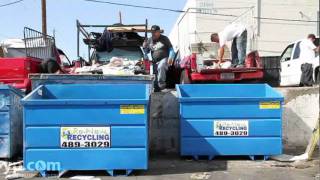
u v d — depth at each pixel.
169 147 7.89
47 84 7.37
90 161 6.14
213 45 12.46
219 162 6.86
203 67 10.86
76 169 6.15
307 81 11.29
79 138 6.14
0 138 6.78
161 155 7.59
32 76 7.60
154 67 10.20
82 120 6.14
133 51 11.98
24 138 6.13
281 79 13.34
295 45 12.61
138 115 6.17
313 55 11.84
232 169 6.44
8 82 9.64
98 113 6.15
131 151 6.17
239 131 6.92
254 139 6.93
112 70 9.71
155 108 7.93
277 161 6.89
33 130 6.13
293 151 7.74
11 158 6.92
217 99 6.91
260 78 10.72
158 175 6.17
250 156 6.96
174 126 7.90
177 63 11.61
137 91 7.16
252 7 20.94
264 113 6.93
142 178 6.03
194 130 6.93
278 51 26.66
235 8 26.03
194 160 6.98
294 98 8.16
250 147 6.93
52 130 6.14
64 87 7.09
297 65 12.28
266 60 14.02
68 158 6.14
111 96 7.13
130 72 9.73
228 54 12.05
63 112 6.14
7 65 9.66
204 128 6.94
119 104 6.16
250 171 6.33
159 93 7.96
